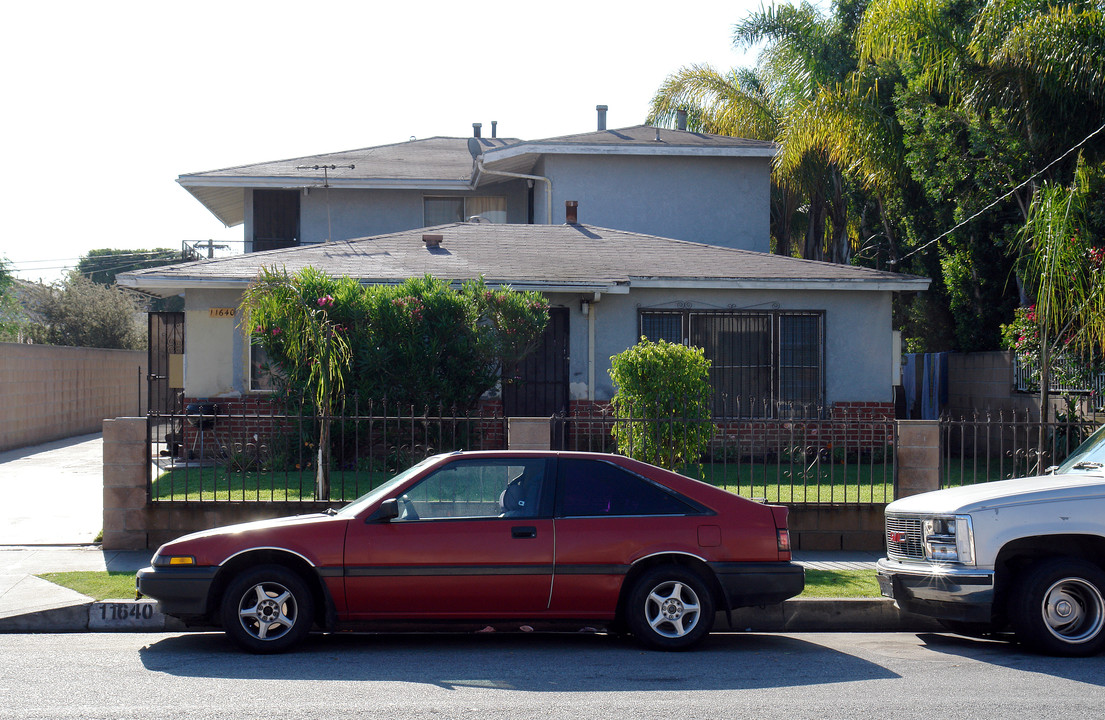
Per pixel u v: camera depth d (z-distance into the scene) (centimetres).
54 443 2405
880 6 1884
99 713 566
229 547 723
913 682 654
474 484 752
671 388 1145
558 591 732
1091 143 1617
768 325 1711
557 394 1686
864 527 1114
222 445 1552
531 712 573
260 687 629
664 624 746
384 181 2395
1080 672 686
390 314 1443
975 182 1809
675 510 750
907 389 2433
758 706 590
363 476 1388
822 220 2480
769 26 2475
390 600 724
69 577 917
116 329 3738
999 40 1688
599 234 1927
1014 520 736
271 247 2423
